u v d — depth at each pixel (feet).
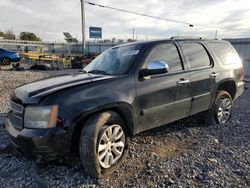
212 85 15.44
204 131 15.39
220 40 17.38
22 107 9.80
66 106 9.50
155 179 10.05
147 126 12.30
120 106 10.80
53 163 11.16
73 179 10.05
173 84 12.96
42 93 9.80
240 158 11.71
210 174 10.29
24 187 9.58
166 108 12.78
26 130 9.52
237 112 20.34
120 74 11.66
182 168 10.82
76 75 12.65
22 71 56.13
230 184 9.64
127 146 11.55
